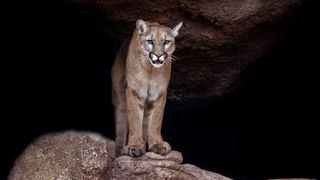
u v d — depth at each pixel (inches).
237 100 673.0
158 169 426.0
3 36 568.1
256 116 700.0
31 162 421.7
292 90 653.3
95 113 686.5
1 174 557.3
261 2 471.8
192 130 714.2
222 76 556.7
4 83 603.2
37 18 555.8
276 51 577.0
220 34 498.3
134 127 460.8
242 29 491.8
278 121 701.3
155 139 457.4
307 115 684.1
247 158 725.9
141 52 451.8
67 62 624.4
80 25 543.8
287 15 497.0
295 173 705.0
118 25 508.1
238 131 716.7
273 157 716.7
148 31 448.8
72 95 669.3
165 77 462.0
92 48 592.1
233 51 525.0
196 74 555.2
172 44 453.1
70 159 409.4
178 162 439.8
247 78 613.3
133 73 459.8
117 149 492.7
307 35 566.9
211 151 725.9
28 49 596.7
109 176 416.8
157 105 463.5
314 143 697.0
